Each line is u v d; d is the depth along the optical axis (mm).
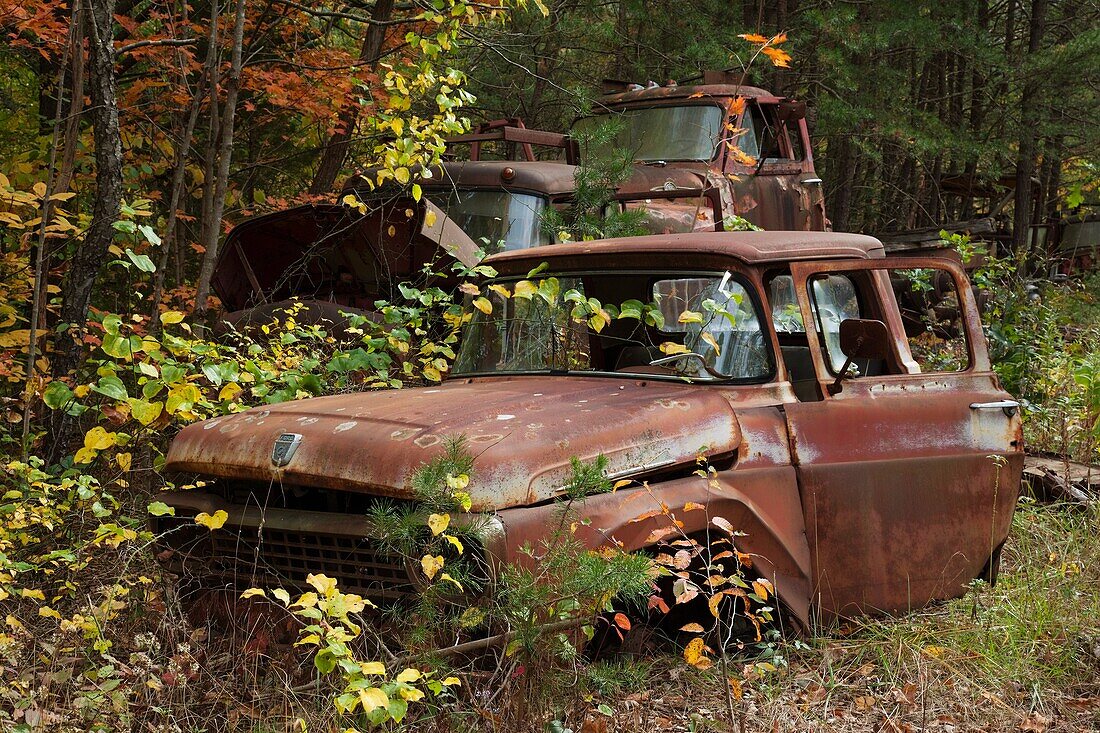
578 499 3713
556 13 17219
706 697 4113
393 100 6980
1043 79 20625
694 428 4270
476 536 3525
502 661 3586
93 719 3654
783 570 4430
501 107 18125
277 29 10734
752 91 11062
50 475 5133
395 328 6715
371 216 7590
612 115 11117
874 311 5145
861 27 17750
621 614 3740
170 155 9922
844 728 3971
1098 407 5898
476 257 7523
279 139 12586
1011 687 4344
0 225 6949
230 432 4289
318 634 3551
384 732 3547
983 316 9836
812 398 4766
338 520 3869
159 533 4516
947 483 4918
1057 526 6211
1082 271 23891
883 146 24141
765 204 10875
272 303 7449
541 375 5078
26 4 7402
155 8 10336
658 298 5008
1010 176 25156
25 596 4254
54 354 5766
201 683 3904
